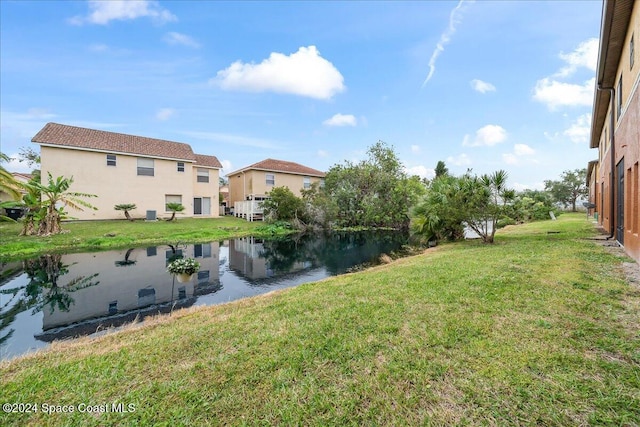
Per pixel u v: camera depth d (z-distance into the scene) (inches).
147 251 458.3
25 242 460.4
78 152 730.2
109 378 108.5
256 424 84.3
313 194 925.8
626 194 296.0
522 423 80.9
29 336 176.7
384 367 108.6
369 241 647.8
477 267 253.1
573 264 250.8
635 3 264.7
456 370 105.0
